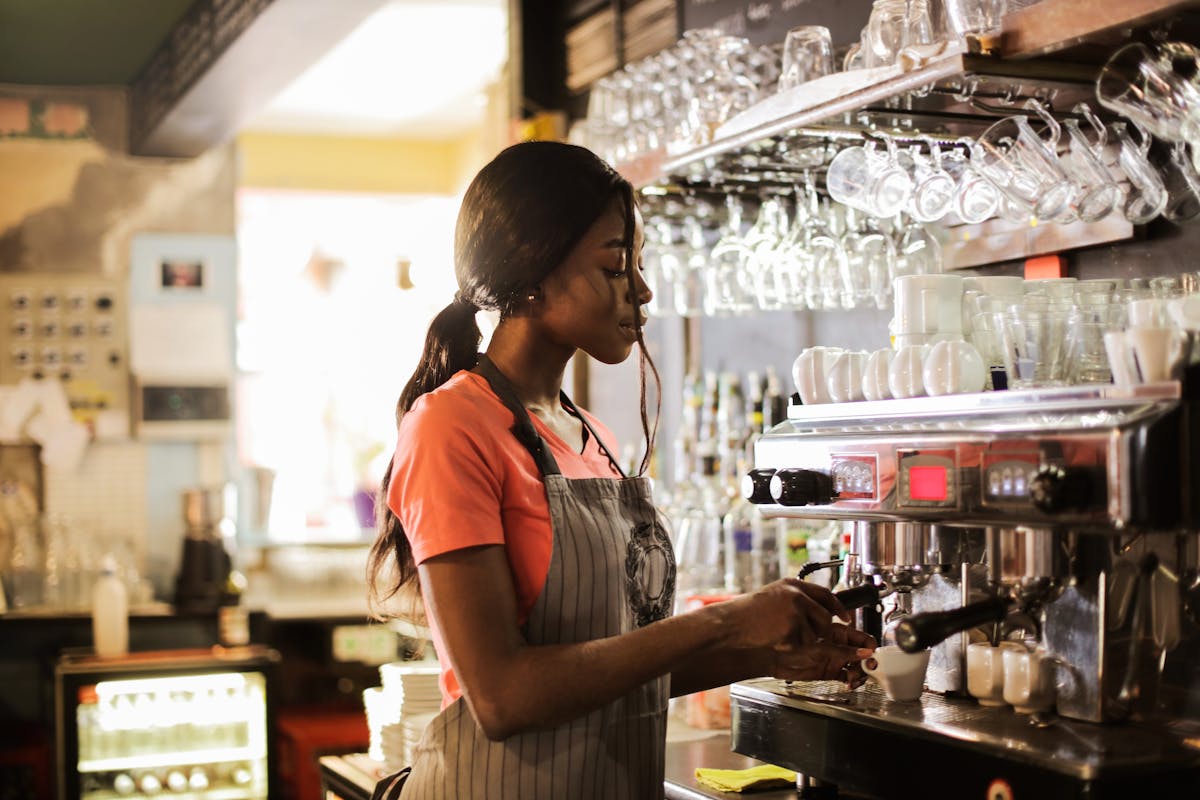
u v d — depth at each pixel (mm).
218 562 5699
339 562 6141
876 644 1988
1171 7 1566
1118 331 1667
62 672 4809
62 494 5828
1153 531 1496
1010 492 1616
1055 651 1775
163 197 6039
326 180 7355
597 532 1736
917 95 1956
